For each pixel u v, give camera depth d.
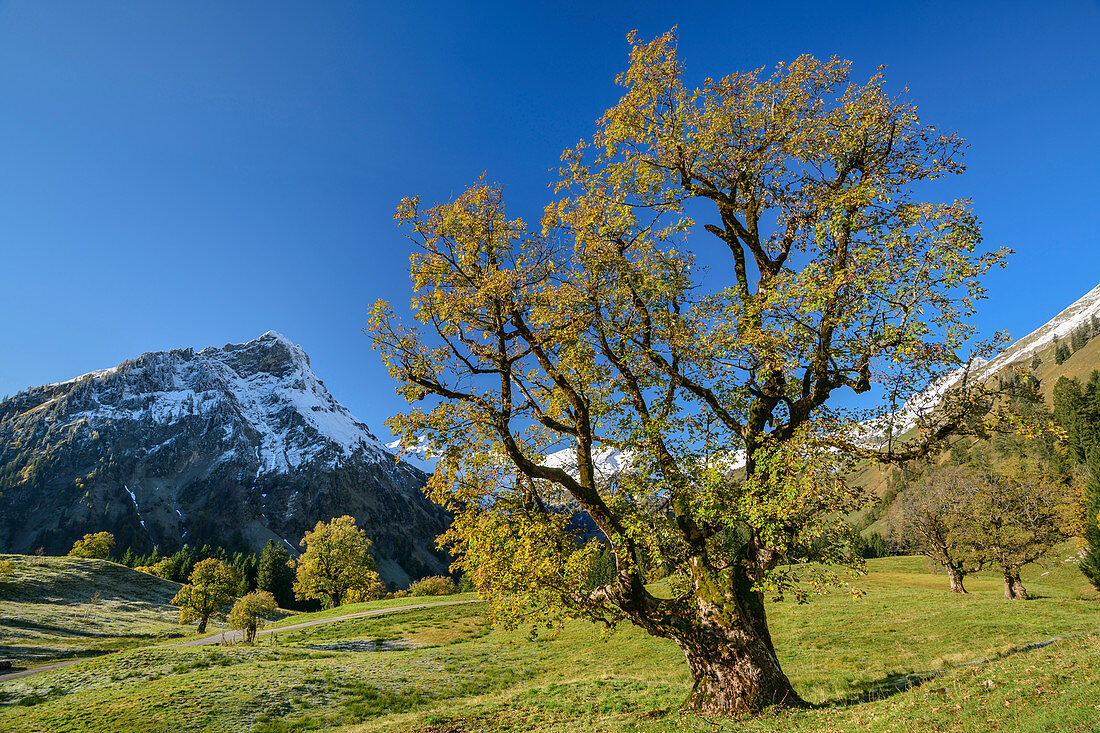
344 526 103.62
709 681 14.85
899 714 11.24
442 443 15.21
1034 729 8.66
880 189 13.66
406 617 65.12
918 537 55.22
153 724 23.38
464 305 16.27
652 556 15.03
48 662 58.59
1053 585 62.44
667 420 15.70
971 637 28.78
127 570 130.38
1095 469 61.12
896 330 12.27
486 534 16.12
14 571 105.50
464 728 18.38
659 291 15.89
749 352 14.16
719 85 16.30
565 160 17.08
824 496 12.03
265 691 27.59
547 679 31.83
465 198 16.55
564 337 15.31
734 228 16.83
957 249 11.93
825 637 33.53
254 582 164.75
